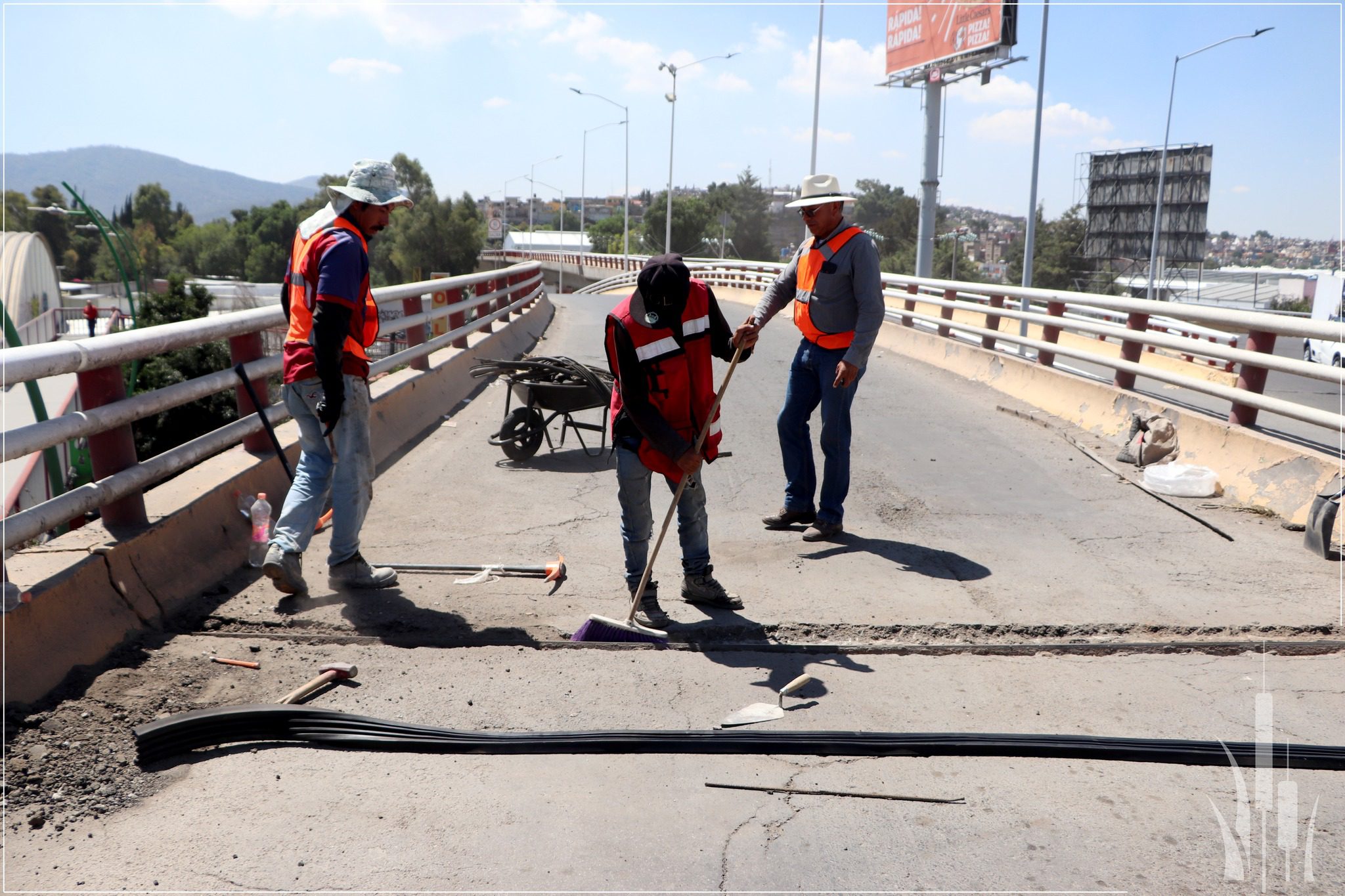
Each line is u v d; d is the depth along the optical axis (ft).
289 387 14.53
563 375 25.11
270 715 10.87
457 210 408.87
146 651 12.54
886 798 9.89
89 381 13.60
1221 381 45.55
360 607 14.66
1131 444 24.86
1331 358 90.17
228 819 9.30
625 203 205.57
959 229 403.54
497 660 13.08
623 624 13.92
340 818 9.39
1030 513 20.83
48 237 496.64
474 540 18.58
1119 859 8.87
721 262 109.70
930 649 13.66
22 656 11.01
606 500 21.77
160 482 16.49
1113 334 28.04
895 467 24.98
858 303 17.98
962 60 120.06
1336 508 17.39
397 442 26.48
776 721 11.46
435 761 10.51
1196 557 17.69
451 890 8.33
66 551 13.06
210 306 98.78
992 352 38.14
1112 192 245.24
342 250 13.74
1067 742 10.80
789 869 8.70
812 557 18.02
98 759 10.12
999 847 9.05
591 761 10.56
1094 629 14.30
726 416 31.73
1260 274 309.63
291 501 14.65
